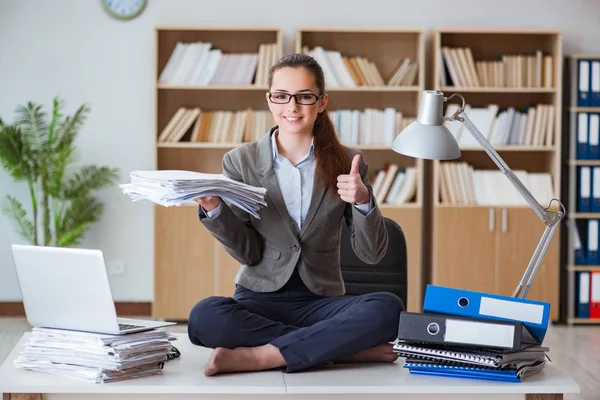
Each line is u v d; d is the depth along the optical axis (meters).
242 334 3.01
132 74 6.92
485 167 7.00
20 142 6.44
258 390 2.69
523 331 2.84
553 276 6.75
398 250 3.93
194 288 6.64
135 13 6.85
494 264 6.73
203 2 6.88
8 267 6.95
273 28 6.64
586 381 5.12
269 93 3.15
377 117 6.80
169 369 2.89
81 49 6.89
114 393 2.70
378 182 6.79
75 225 6.65
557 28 6.98
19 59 6.86
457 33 6.96
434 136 3.04
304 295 3.22
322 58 6.75
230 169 3.29
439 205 6.69
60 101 6.89
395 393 2.71
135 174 2.88
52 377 2.78
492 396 2.73
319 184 3.22
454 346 2.84
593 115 6.79
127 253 7.00
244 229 3.14
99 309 2.74
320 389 2.70
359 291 3.93
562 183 7.07
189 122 6.74
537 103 6.99
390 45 6.95
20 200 6.94
